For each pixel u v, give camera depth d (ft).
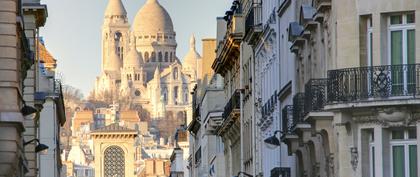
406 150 216.54
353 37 219.00
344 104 217.97
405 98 212.84
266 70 359.05
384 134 216.95
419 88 212.84
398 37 215.51
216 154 504.84
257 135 382.42
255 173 384.88
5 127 230.07
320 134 240.32
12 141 230.27
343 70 218.38
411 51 214.90
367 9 217.36
